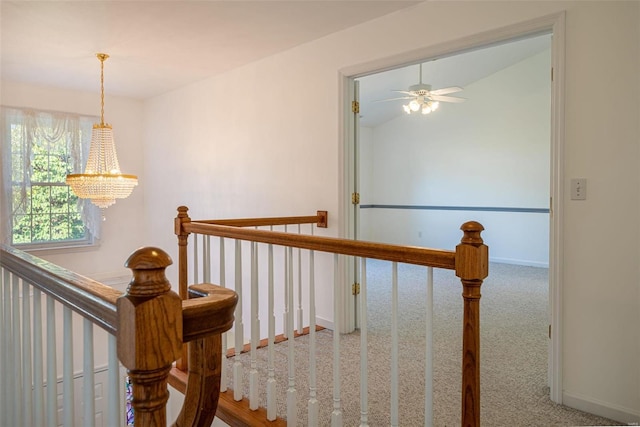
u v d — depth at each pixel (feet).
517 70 21.25
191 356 2.71
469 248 3.97
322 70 10.74
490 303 13.41
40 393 4.00
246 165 13.11
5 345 4.76
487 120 22.48
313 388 5.62
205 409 2.68
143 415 2.12
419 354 8.94
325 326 10.73
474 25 8.06
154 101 17.31
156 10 9.12
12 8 8.98
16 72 13.74
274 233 6.15
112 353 2.76
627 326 6.46
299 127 11.39
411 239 26.03
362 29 9.85
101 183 11.23
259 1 8.72
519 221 21.43
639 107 6.32
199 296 2.64
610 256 6.60
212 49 11.56
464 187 23.50
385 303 13.28
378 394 7.18
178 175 16.15
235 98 13.46
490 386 7.62
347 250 5.07
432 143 24.81
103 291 2.73
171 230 16.63
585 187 6.80
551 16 7.11
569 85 6.95
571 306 6.97
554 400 7.09
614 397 6.57
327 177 10.70
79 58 12.32
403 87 21.12
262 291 12.41
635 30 6.35
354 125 10.66
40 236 15.51
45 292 3.58
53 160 15.69
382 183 27.43
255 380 6.66
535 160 20.84
